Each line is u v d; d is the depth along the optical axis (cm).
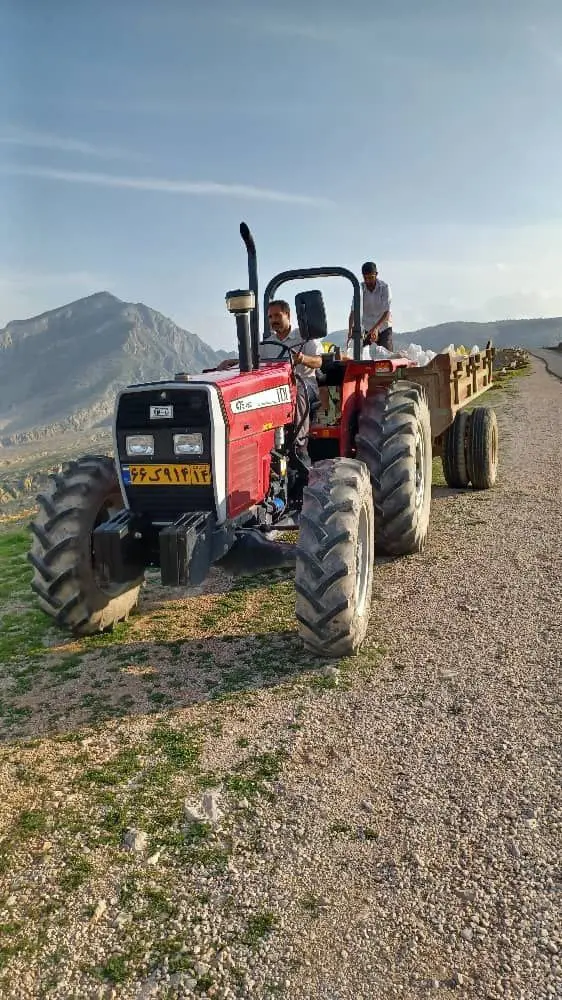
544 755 314
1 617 562
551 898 237
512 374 3075
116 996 212
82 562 451
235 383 439
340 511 400
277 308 568
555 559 568
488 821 276
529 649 416
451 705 361
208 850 271
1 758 344
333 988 210
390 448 552
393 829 276
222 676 416
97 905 248
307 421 553
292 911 240
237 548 445
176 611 533
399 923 232
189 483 425
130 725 368
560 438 1202
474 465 819
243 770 321
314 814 288
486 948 220
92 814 297
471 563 574
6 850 279
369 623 473
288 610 517
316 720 358
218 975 217
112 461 482
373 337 811
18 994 215
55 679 429
